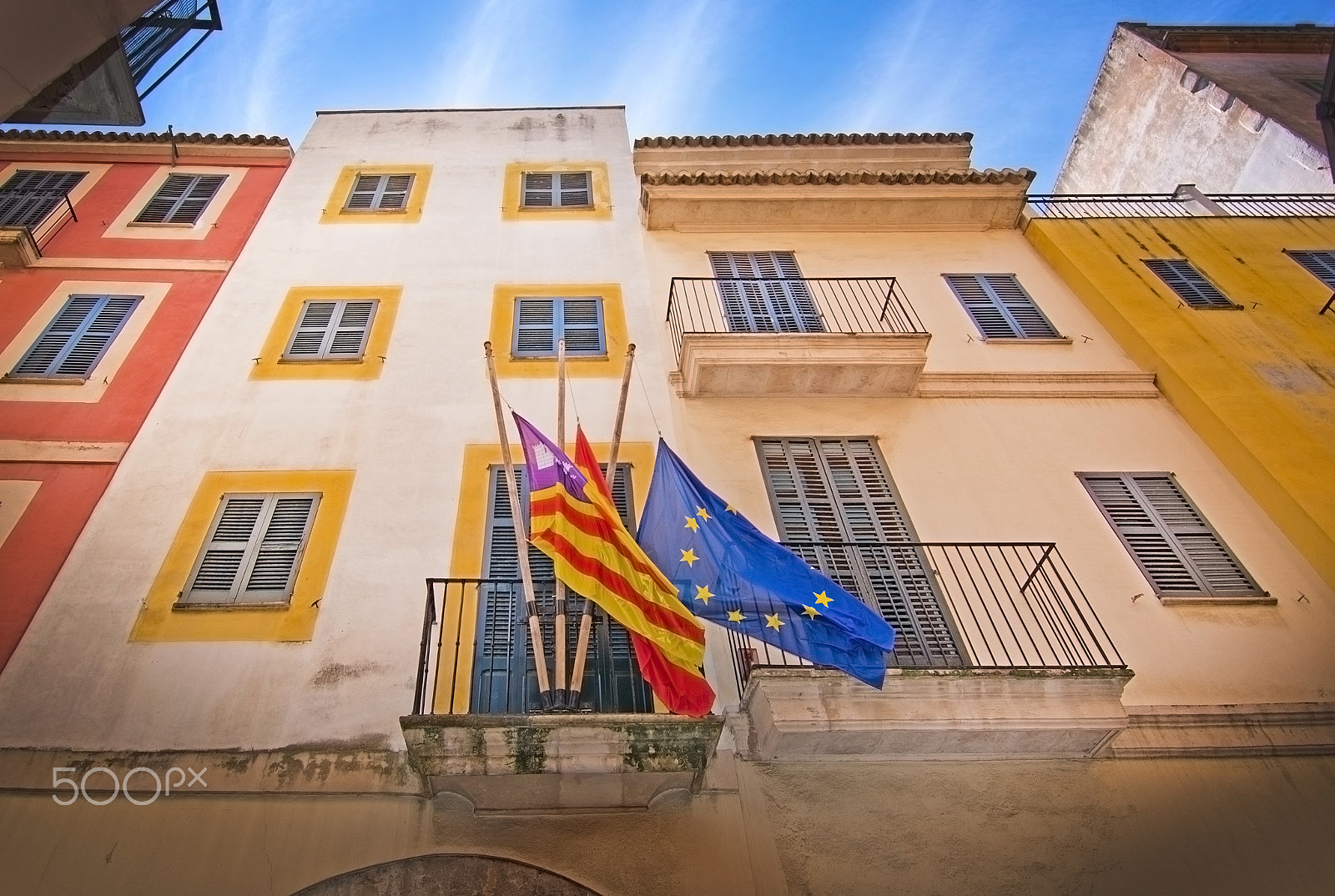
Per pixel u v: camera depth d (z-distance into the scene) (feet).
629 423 37.24
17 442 34.99
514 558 31.50
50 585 30.07
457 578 27.89
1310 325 43.06
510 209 51.29
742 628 26.78
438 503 33.40
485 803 25.14
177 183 52.39
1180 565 32.83
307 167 54.80
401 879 23.71
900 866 24.80
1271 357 40.75
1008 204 50.98
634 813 25.44
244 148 54.70
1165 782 26.94
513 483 28.48
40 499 32.91
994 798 26.37
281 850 24.03
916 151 57.77
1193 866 25.18
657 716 24.21
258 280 44.52
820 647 26.27
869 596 30.60
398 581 30.60
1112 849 25.45
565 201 52.29
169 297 43.16
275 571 30.76
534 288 44.91
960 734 25.95
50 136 53.93
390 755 26.14
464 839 24.58
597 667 27.76
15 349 39.34
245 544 31.63
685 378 38.91
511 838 24.70
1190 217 52.06
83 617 29.07
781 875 24.43
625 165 56.34
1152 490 35.96
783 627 26.76
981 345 42.78
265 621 29.22
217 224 48.85
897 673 26.00
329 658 28.30
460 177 54.39
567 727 23.90
